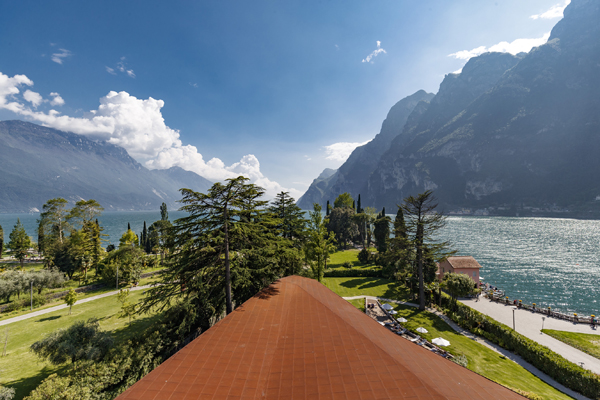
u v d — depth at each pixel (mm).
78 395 16250
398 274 45500
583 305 46125
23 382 20609
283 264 29281
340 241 97438
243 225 22094
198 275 22203
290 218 39719
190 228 22047
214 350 12625
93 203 74688
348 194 124812
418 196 37281
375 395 9336
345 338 13422
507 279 61625
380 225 62188
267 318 16078
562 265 74812
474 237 126250
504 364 23297
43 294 42938
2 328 31562
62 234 71375
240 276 22328
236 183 21750
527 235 131625
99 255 66000
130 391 9734
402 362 11336
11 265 71938
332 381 10242
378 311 36250
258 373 11125
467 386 10062
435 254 37000
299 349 12711
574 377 19734
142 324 31375
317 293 20594
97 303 40812
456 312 34062
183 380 10445
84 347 19906
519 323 33062
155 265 68062
